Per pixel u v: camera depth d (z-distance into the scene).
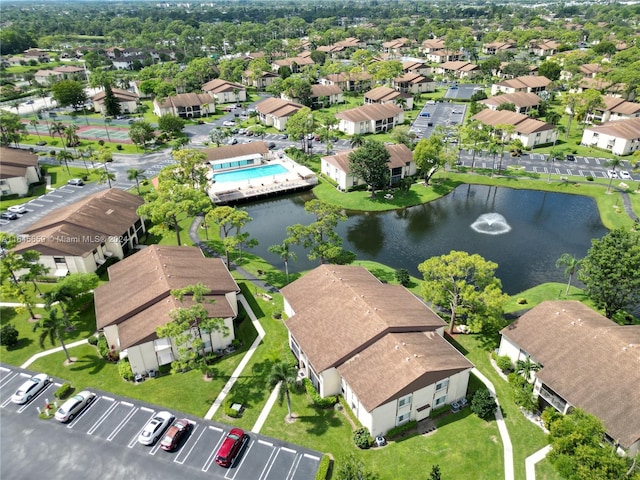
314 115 181.88
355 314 58.12
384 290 65.62
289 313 67.31
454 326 67.25
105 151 131.38
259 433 50.03
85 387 56.72
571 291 76.44
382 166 110.75
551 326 56.72
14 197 115.12
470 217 106.31
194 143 155.00
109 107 183.38
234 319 68.88
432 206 112.38
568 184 118.19
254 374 58.31
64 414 51.47
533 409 51.81
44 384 56.97
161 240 95.00
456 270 61.28
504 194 117.50
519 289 78.94
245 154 136.62
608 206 106.62
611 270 62.59
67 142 151.38
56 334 59.31
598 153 137.88
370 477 44.88
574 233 98.06
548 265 86.25
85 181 125.19
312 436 49.62
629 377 47.75
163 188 89.19
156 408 53.44
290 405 52.41
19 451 48.28
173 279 65.38
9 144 148.75
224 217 79.31
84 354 62.38
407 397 49.09
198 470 46.00
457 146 130.88
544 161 133.62
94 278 68.38
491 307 60.00
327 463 45.88
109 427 51.06
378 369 50.75
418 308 62.06
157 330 51.66
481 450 47.72
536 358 54.03
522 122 146.38
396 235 98.94
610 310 65.94
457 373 51.66
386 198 113.88
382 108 167.88
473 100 194.88
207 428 50.72
